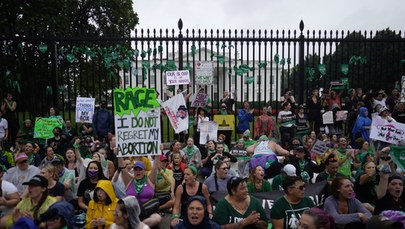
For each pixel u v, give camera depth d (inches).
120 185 244.2
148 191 243.1
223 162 250.1
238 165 330.0
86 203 242.5
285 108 438.9
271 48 467.2
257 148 332.2
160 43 454.3
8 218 200.4
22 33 446.3
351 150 346.0
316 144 313.1
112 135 390.9
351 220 170.6
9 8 731.4
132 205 169.5
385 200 198.7
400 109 452.8
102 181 205.8
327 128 449.4
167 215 267.1
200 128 412.8
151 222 225.5
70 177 264.8
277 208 179.6
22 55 463.2
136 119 243.8
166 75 439.8
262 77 1509.6
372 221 126.6
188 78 440.5
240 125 463.2
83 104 444.5
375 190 208.7
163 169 278.5
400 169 292.8
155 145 245.1
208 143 373.1
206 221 159.5
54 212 153.9
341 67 485.7
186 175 227.8
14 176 257.8
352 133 454.6
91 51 462.3
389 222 121.0
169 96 461.1
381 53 495.8
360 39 484.1
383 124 346.6
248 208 180.4
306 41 473.4
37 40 446.0
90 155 351.6
